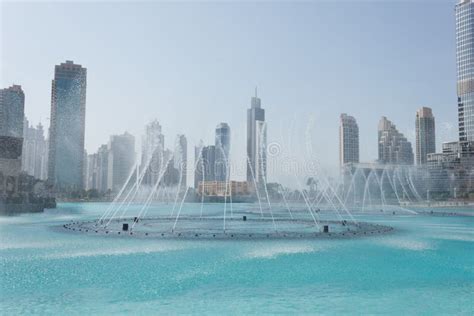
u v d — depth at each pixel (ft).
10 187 151.64
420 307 33.73
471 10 382.22
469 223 115.34
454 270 47.62
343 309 33.04
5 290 37.96
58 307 33.17
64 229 86.94
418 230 92.48
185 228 91.56
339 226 99.81
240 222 112.47
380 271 46.80
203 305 33.78
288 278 43.16
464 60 385.09
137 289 38.52
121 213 172.86
